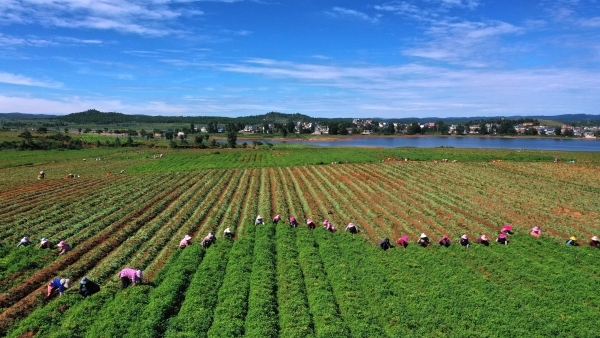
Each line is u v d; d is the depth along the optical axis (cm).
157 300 2347
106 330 2042
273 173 8106
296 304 2373
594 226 4181
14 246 3462
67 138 16712
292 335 2033
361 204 5188
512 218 4500
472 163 8888
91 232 3884
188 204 5178
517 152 11456
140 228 4094
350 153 11506
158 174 7962
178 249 3397
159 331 2117
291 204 5197
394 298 2470
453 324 2216
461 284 2669
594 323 2234
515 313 2322
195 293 2502
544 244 3528
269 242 3488
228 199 5491
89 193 5850
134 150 14625
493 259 3175
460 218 4469
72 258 3212
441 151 11925
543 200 5334
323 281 2698
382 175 7500
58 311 2308
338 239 3656
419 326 2191
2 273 2828
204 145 16900
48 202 5219
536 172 7612
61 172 8475
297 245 3544
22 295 2603
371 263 3048
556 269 2972
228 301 2386
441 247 3444
